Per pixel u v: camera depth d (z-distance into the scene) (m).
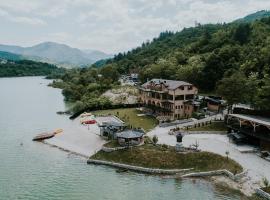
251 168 71.50
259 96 100.75
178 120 110.44
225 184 65.56
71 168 76.06
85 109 141.88
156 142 85.56
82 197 60.69
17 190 63.72
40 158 82.88
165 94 121.19
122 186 65.75
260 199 58.28
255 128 87.50
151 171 73.62
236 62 164.75
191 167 74.19
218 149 82.62
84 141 96.75
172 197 60.28
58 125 120.88
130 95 168.50
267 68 131.38
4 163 78.88
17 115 141.75
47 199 59.91
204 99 128.62
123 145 85.31
